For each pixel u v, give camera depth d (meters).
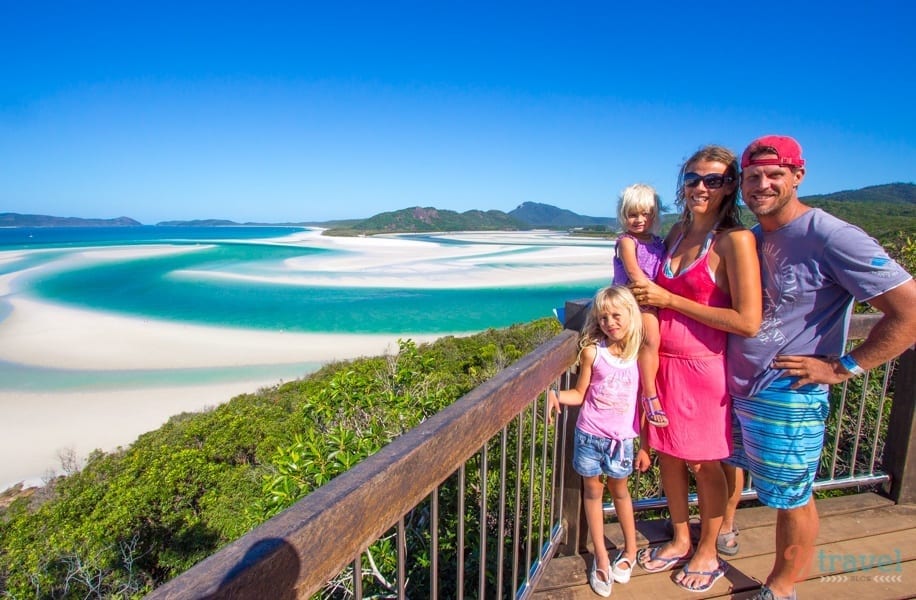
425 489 1.14
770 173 1.69
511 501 3.55
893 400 2.68
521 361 1.72
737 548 2.34
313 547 0.80
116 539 7.74
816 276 1.70
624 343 2.02
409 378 4.80
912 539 2.39
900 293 1.52
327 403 4.56
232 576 0.65
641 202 2.14
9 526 8.37
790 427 1.80
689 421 1.97
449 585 3.25
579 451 2.12
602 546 2.11
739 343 1.90
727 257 1.82
